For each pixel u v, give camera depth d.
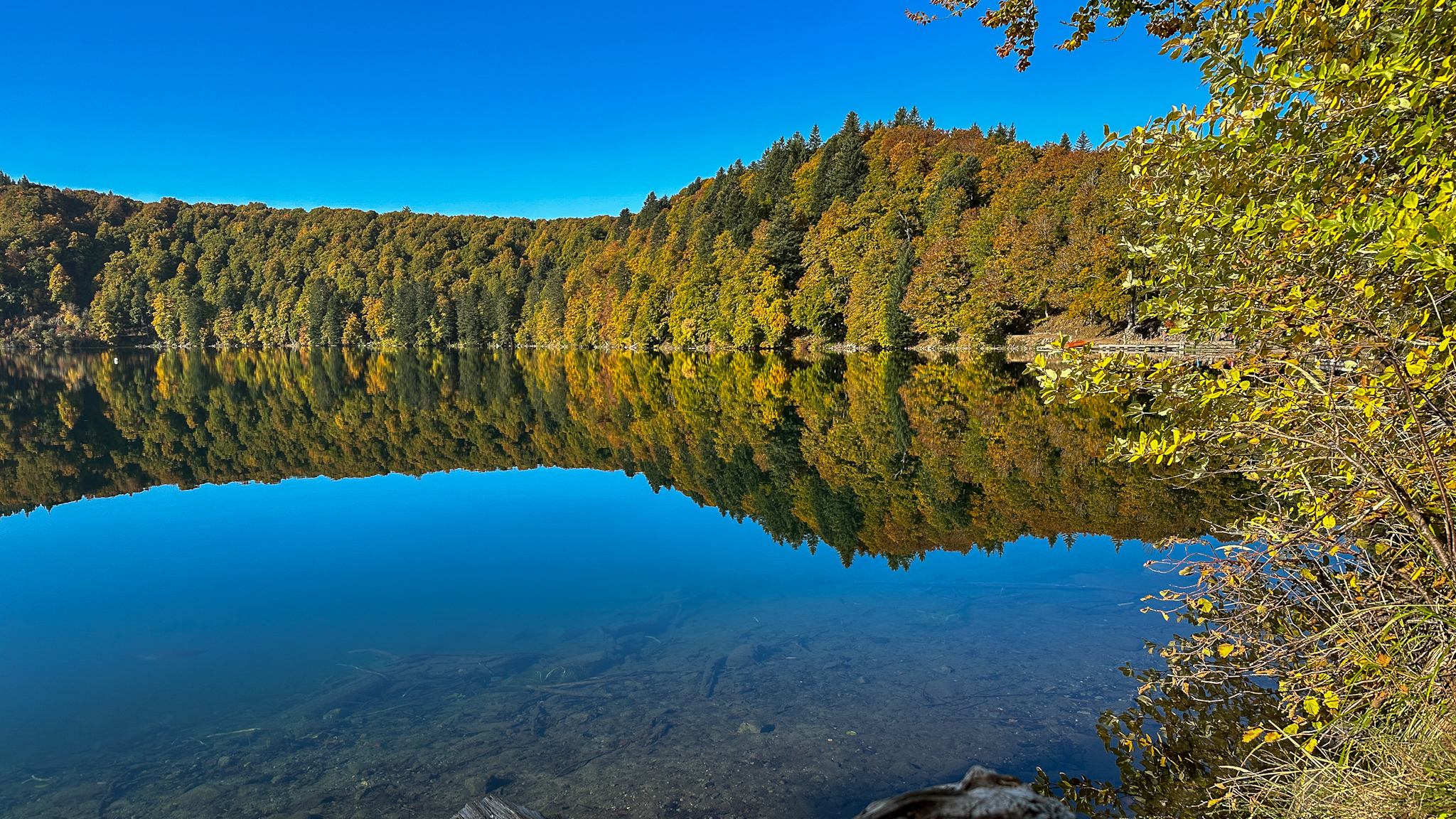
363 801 3.88
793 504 10.45
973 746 4.02
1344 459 3.55
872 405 20.44
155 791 4.02
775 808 3.66
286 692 5.14
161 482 13.48
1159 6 4.80
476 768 4.13
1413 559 3.59
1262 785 3.22
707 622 6.14
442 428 20.50
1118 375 4.04
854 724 4.34
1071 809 3.40
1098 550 7.44
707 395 26.23
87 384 38.09
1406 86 3.14
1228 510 8.36
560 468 14.48
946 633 5.55
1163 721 4.04
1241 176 3.80
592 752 4.23
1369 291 3.25
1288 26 3.73
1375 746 3.06
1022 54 5.55
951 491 10.49
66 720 4.79
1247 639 4.32
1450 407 3.26
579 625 6.21
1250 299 3.75
